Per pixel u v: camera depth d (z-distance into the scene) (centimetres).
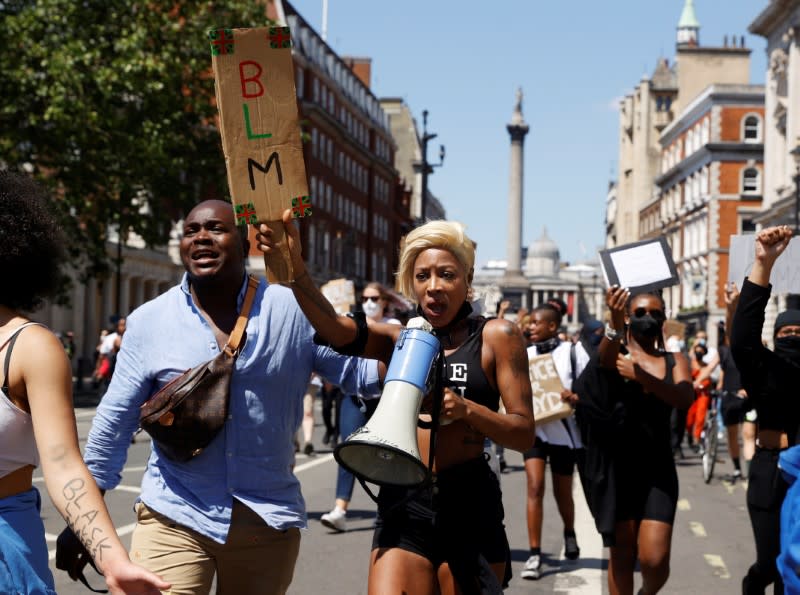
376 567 410
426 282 428
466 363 421
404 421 355
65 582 779
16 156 2842
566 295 17812
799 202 4072
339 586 790
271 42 375
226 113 375
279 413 446
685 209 8450
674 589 816
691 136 8344
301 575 827
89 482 292
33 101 2867
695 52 10244
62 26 2872
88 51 2869
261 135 377
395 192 9775
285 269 388
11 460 303
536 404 885
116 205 3025
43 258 316
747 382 599
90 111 2812
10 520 301
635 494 636
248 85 375
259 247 384
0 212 312
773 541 603
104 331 3119
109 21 2972
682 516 1205
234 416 437
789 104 5512
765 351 595
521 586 820
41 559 305
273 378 443
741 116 7625
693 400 636
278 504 442
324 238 7125
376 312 1241
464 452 418
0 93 2831
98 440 448
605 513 633
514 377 421
